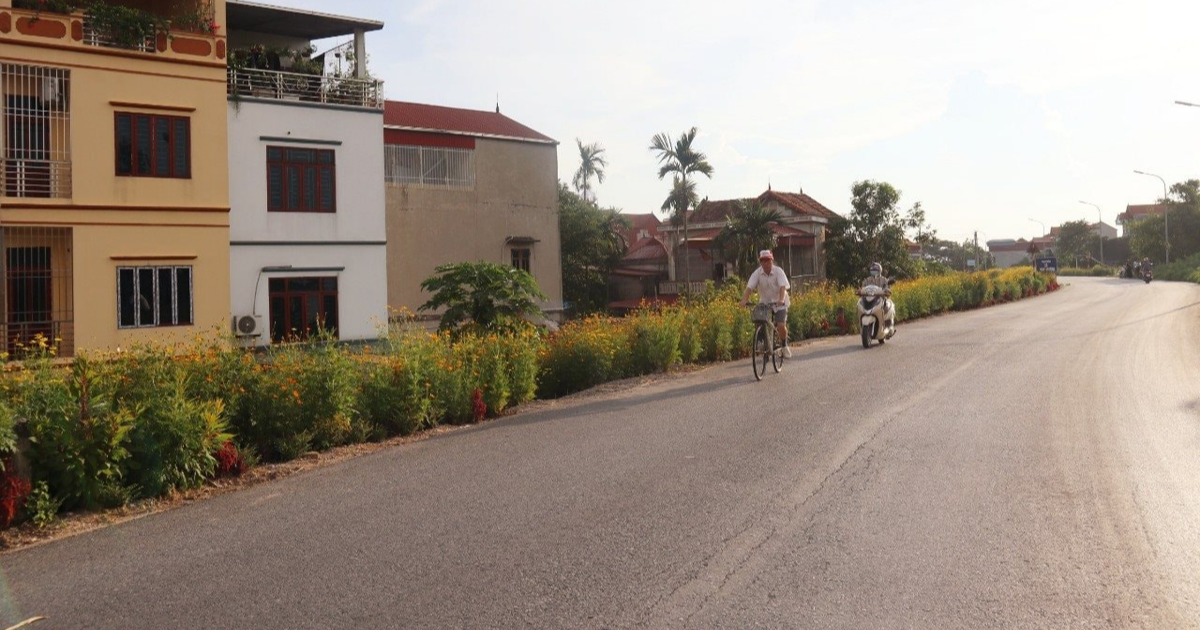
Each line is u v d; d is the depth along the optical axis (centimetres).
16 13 2033
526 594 502
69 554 612
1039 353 1786
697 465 821
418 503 712
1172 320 2725
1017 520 633
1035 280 4925
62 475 721
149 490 762
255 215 2566
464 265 1844
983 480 748
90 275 2147
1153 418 1038
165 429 784
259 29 2855
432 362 1144
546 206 3656
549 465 841
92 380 789
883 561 550
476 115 3769
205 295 2316
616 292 5622
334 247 2709
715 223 5478
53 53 2081
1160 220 8456
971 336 2238
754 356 1451
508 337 1371
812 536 601
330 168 2708
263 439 952
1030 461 817
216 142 2330
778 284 1532
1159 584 509
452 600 495
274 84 2647
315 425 979
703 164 4172
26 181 2097
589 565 549
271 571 553
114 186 2177
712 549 576
